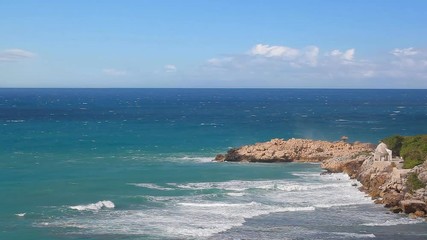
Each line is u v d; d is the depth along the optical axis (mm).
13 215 47719
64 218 46875
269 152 82062
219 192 58031
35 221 45812
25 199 54531
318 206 51750
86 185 62250
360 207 51656
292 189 59719
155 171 73000
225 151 96312
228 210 49750
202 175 69688
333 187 60938
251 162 81438
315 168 75312
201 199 54594
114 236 41375
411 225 45594
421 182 53344
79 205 51500
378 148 63906
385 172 59750
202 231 42844
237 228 43906
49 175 69125
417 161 60594
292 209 50250
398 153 70250
